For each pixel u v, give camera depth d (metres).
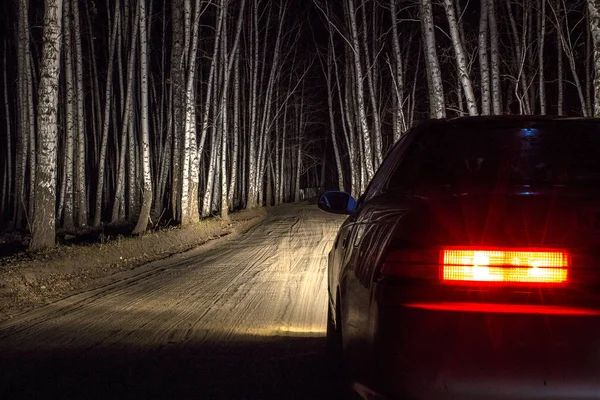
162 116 39.84
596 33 10.57
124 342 7.02
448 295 2.71
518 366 2.61
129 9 35.03
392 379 2.77
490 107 22.78
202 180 51.16
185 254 17.94
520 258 2.69
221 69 35.72
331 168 86.62
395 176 3.96
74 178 33.97
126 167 45.56
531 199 2.82
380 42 42.53
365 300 3.07
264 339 6.97
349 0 33.22
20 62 29.02
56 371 5.80
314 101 63.47
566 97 35.78
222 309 9.20
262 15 46.53
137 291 11.37
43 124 14.95
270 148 57.03
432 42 18.48
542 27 27.12
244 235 23.50
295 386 5.11
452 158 3.95
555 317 2.59
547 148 3.95
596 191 2.95
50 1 14.88
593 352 2.57
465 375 2.65
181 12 28.09
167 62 41.97
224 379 5.37
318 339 6.88
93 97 41.31
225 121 31.50
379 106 46.50
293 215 35.62
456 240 2.77
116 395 5.04
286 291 10.75
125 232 24.86
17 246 19.03
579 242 2.66
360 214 4.11
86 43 39.72
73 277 12.86
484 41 20.78
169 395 4.99
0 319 8.98
